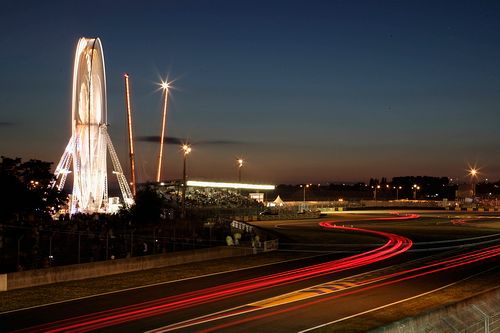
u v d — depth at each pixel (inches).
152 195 2728.8
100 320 1110.4
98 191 3169.3
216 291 1433.3
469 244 2704.2
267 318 1131.9
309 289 1461.6
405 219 4815.5
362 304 1273.4
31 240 1770.4
